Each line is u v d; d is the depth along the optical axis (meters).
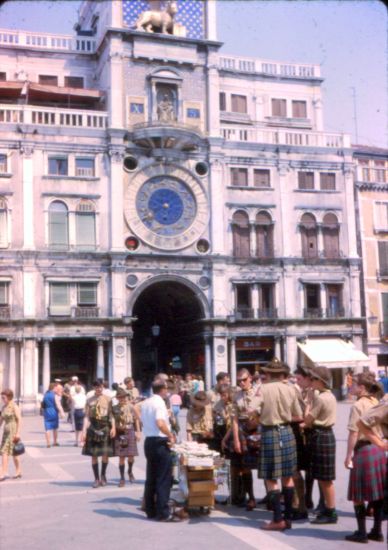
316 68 51.19
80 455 19.97
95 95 43.78
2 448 15.65
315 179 46.50
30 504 12.54
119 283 41.19
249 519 10.88
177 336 48.56
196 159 44.00
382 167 49.38
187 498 11.22
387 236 49.03
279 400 10.29
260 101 49.44
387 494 8.28
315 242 46.09
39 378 40.03
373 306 47.91
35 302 39.72
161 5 44.03
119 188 41.94
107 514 11.43
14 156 40.59
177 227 43.12
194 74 44.72
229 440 12.04
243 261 44.12
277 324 44.25
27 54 45.19
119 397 14.73
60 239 40.78
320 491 11.09
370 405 9.69
